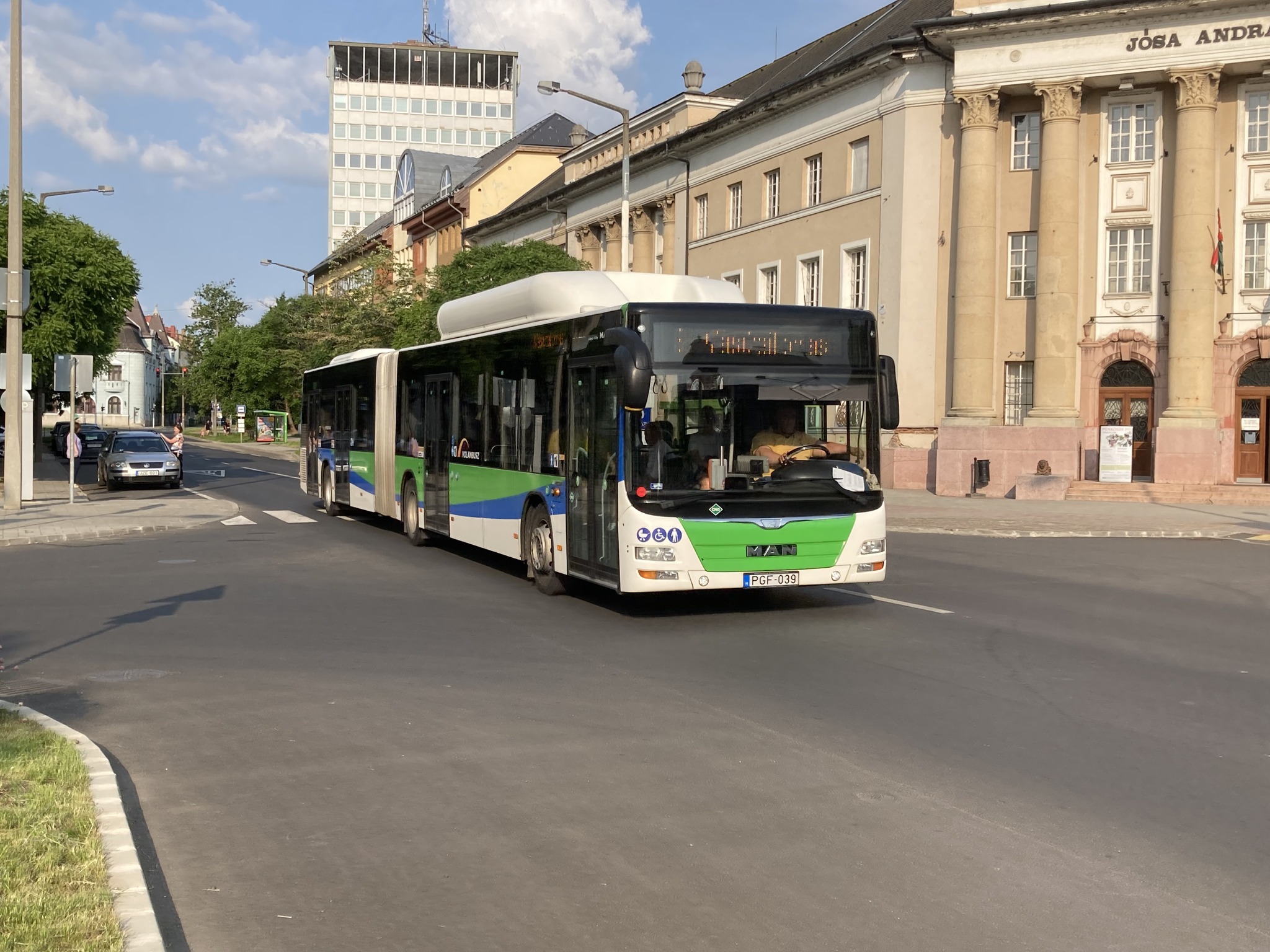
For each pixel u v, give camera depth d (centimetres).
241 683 910
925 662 992
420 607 1293
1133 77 3200
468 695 866
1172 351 3178
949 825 579
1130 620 1222
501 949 439
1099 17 3180
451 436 1736
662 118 5016
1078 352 3341
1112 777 661
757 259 4300
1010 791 633
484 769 674
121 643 1080
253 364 9938
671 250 4916
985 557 1869
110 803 578
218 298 13075
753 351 1183
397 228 8956
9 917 434
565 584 1392
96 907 446
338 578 1538
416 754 705
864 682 909
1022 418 3431
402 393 2011
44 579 1533
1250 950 440
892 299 3581
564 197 5828
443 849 545
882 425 1223
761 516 1167
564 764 685
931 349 3525
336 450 2489
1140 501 3088
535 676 937
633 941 446
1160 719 795
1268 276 3177
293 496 3177
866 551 1209
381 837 562
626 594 1397
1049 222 3291
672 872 516
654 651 1042
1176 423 3134
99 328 4056
